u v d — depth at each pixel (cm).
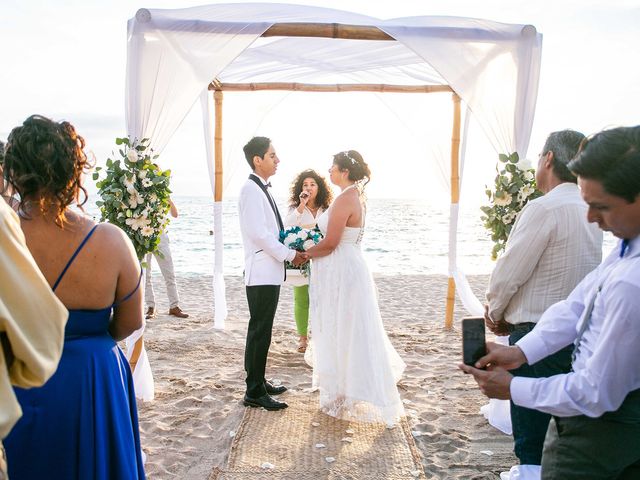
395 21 461
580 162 153
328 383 394
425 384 473
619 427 159
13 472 182
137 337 414
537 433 270
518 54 445
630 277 148
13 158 180
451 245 650
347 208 392
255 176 405
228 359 537
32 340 133
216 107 661
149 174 375
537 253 269
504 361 190
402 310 787
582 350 169
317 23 435
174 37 411
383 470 325
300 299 550
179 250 1752
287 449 350
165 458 337
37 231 184
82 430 188
